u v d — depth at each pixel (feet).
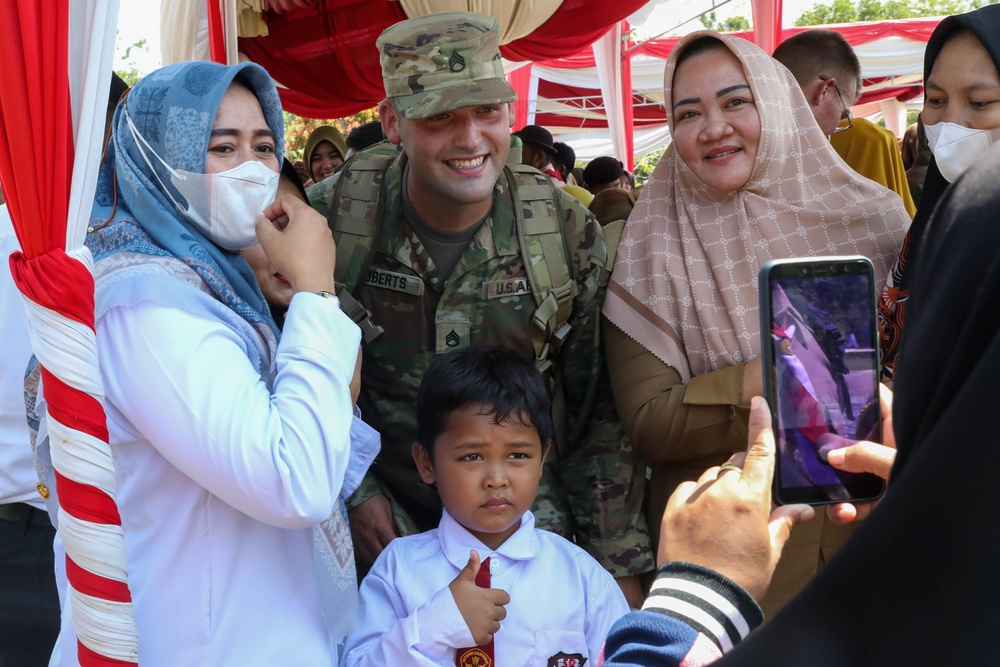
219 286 4.76
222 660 4.49
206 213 4.87
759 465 2.88
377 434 5.63
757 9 20.06
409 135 6.51
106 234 4.86
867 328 3.27
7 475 6.54
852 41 37.29
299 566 4.84
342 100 19.57
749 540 2.67
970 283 1.92
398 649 5.21
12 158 4.08
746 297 6.62
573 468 7.34
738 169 6.61
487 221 6.92
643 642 2.49
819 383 3.24
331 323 4.66
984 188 1.98
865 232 6.66
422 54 6.37
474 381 5.81
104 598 4.26
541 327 6.84
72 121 4.31
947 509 1.81
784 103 6.75
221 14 11.51
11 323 6.54
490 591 5.25
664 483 7.00
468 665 5.54
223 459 4.21
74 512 4.25
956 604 1.79
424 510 7.18
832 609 1.93
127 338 4.37
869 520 1.94
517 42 20.62
